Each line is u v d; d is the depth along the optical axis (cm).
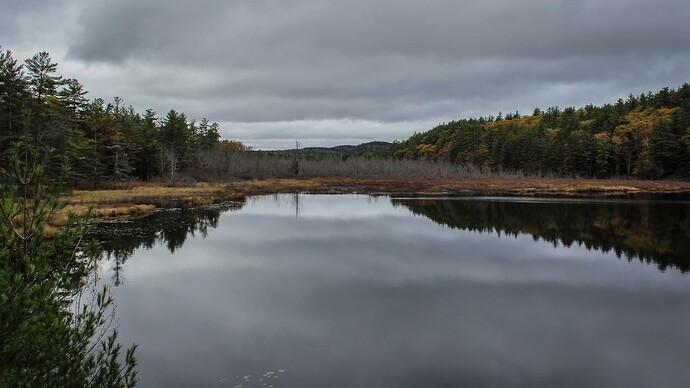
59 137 3916
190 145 8881
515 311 1553
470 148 13100
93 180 5472
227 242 2714
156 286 1769
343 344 1252
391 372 1093
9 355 474
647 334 1367
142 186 6334
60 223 2534
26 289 485
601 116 12000
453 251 2519
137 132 7256
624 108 13550
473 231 3216
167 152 7538
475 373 1101
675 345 1290
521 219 3794
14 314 473
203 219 3644
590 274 2047
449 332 1359
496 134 12812
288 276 1958
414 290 1777
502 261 2281
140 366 1082
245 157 10862
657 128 8662
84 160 5053
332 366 1116
